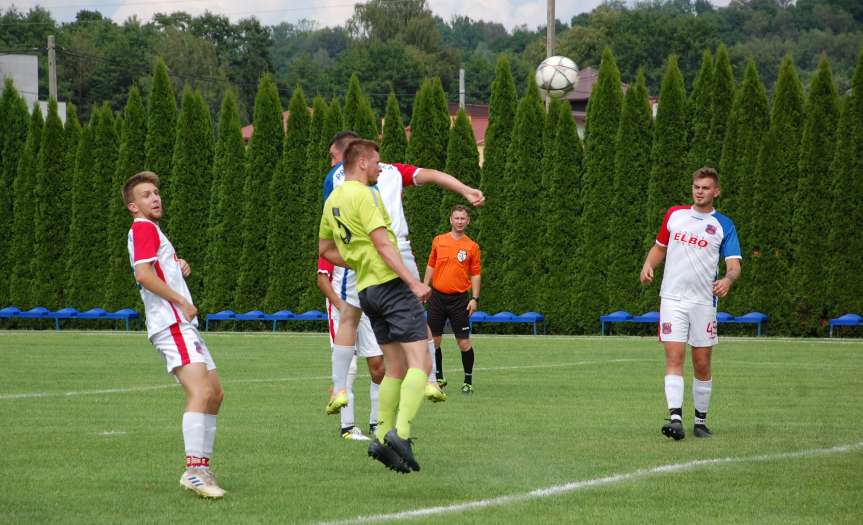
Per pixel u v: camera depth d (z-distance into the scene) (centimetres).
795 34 18912
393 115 4762
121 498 1088
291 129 4838
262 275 4881
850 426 1611
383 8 16612
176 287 1152
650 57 13375
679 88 4278
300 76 14850
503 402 1966
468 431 1573
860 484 1145
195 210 4972
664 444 1438
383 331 1267
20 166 5256
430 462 1301
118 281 5044
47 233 5194
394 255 1205
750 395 2036
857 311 3953
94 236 5112
